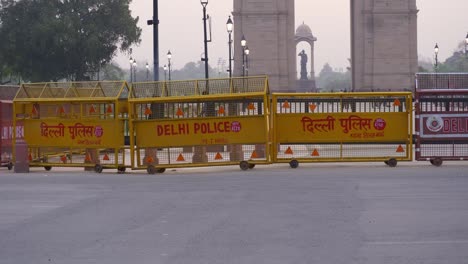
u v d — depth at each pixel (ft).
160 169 102.99
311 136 102.32
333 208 63.57
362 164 106.32
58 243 50.88
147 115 102.68
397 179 84.64
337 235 51.90
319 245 48.73
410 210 61.87
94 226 56.95
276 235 52.21
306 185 80.23
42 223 58.70
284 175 91.97
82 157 109.40
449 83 102.63
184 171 103.91
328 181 83.87
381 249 47.34
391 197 69.56
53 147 108.06
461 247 47.73
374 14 375.86
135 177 94.58
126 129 121.80
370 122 102.32
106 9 366.63
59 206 67.56
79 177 94.84
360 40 379.55
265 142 100.83
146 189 79.71
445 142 102.63
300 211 62.28
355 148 103.09
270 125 102.94
